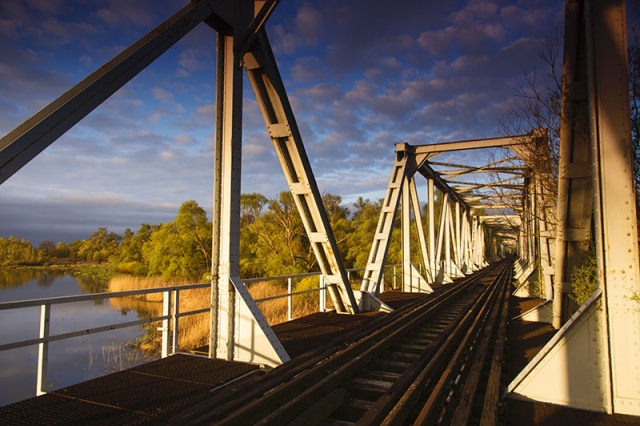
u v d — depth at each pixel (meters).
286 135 8.05
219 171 6.17
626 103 4.72
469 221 42.03
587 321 4.63
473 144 17.38
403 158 17.31
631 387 4.40
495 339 7.99
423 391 4.91
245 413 3.62
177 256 40.56
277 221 30.88
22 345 4.12
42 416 3.70
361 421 3.57
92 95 3.91
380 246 15.68
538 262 16.17
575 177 7.53
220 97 6.23
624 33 4.81
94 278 52.78
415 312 10.61
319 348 6.56
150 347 13.19
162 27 4.80
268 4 6.33
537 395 4.71
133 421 3.64
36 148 3.43
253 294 19.11
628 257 4.55
